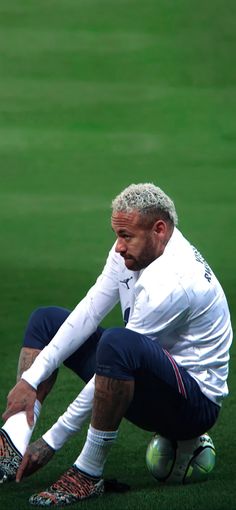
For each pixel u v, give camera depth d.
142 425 14.33
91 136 56.03
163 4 79.62
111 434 13.57
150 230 13.85
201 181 46.03
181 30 75.31
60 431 13.95
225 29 74.94
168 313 13.74
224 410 18.09
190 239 34.94
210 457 14.60
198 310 13.91
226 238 35.09
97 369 13.40
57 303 26.66
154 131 57.31
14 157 51.03
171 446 14.56
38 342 14.84
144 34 74.69
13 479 14.48
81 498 13.66
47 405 18.38
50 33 75.06
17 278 29.38
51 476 14.80
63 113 60.50
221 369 14.26
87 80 66.94
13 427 14.35
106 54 70.94
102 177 47.19
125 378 13.34
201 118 59.62
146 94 64.06
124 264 14.48
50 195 43.06
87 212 39.41
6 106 61.66
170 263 13.85
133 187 13.97
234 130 57.41
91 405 13.84
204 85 65.88
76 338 14.48
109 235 35.44
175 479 14.54
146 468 15.27
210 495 13.93
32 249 33.31
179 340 14.05
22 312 25.67
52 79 67.12
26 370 14.73
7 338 23.23
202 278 13.96
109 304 14.67
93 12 78.81
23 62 69.88
